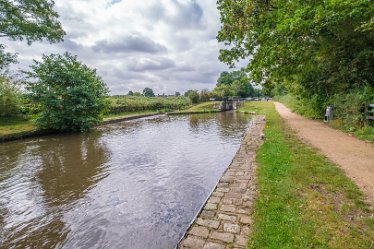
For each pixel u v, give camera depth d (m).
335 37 8.62
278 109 28.25
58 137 14.52
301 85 14.95
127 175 7.05
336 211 3.21
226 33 10.55
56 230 4.21
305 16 6.88
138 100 40.56
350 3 6.21
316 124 12.36
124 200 5.36
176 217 4.55
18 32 16.55
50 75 15.52
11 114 18.08
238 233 2.99
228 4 10.02
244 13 9.14
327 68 11.45
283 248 2.51
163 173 7.20
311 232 2.73
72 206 5.12
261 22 9.52
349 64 10.35
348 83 11.35
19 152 10.34
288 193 3.80
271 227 2.93
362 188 3.89
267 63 9.25
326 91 13.28
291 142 7.81
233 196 4.11
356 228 2.78
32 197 5.60
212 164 8.02
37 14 17.23
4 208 5.08
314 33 7.79
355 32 8.18
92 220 4.52
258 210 3.44
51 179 6.79
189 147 11.00
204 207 3.74
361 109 9.20
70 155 9.70
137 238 3.90
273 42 8.03
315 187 4.02
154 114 33.28
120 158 9.11
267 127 12.62
